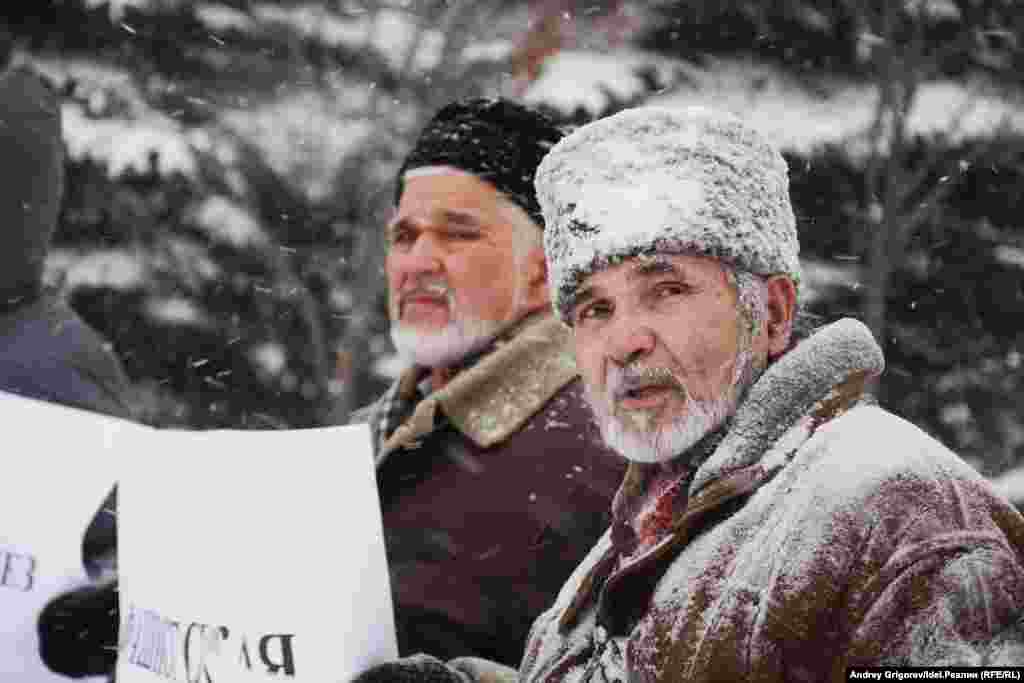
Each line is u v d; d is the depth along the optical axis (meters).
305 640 3.43
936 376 16.16
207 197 15.81
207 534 3.58
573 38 13.07
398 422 4.93
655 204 3.07
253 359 16.20
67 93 16.08
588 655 3.20
